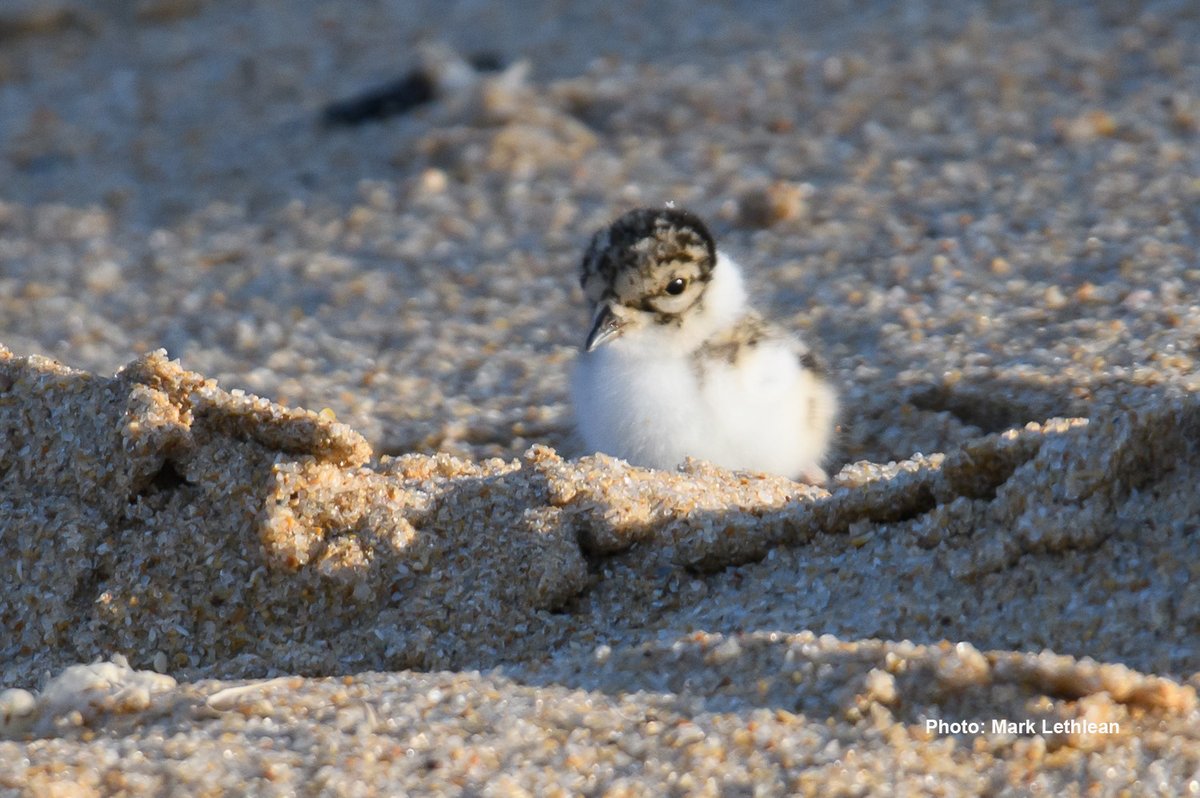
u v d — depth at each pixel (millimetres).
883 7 19953
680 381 9883
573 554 7785
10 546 7945
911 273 12984
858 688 6594
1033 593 7277
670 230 9922
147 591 7805
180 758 6395
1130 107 15625
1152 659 6832
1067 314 11836
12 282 15625
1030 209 13781
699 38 20094
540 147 17078
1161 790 6113
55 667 7660
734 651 6977
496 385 12352
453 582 7785
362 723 6652
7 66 23250
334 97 20250
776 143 16453
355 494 7918
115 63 23031
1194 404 7562
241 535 7930
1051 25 18219
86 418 8203
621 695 6863
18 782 6188
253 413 8039
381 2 24203
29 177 19125
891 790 6164
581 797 6199
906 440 10727
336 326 13828
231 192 17797
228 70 22094
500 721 6672
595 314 9953
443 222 15898
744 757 6367
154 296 14984
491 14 22781
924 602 7363
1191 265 12211
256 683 7062
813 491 8578
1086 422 7891
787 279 13289
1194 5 18078
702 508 8086
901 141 15930
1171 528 7305
